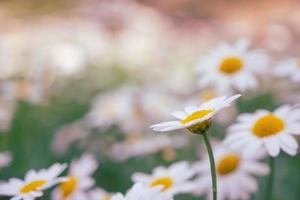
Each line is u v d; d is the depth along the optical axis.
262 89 0.64
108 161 0.55
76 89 0.85
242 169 0.38
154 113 0.59
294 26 0.88
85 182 0.36
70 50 0.92
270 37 0.86
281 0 1.56
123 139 0.60
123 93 0.62
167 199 0.28
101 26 1.01
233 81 0.44
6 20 1.50
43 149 0.61
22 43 1.07
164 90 0.75
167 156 0.48
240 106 0.54
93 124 0.60
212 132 0.57
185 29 1.19
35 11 1.60
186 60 0.98
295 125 0.33
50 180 0.32
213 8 1.56
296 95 0.60
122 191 0.52
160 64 1.00
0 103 0.65
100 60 0.99
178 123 0.27
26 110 0.67
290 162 0.52
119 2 1.01
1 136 0.62
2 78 0.79
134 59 1.03
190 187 0.34
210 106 0.28
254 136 0.33
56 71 0.85
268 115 0.34
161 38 1.13
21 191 0.31
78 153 0.59
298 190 0.48
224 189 0.38
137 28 1.11
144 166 0.52
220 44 0.47
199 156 0.50
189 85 0.77
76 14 1.39
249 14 1.52
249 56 0.45
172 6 1.53
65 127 0.64
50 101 0.76
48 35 1.15
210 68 0.45
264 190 0.47
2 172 0.55
